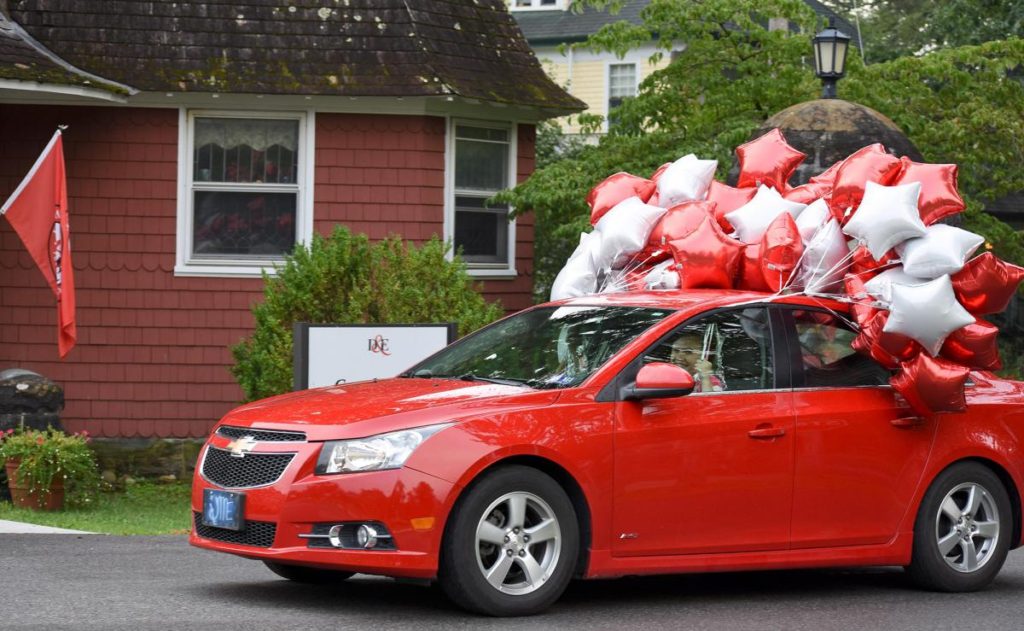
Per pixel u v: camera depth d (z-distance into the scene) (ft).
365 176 54.60
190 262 53.57
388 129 54.75
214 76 52.80
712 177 33.99
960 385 27.86
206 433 53.88
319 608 25.30
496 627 23.70
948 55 60.85
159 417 53.62
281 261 54.29
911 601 28.12
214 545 25.03
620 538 25.40
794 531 27.07
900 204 28.40
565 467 24.81
